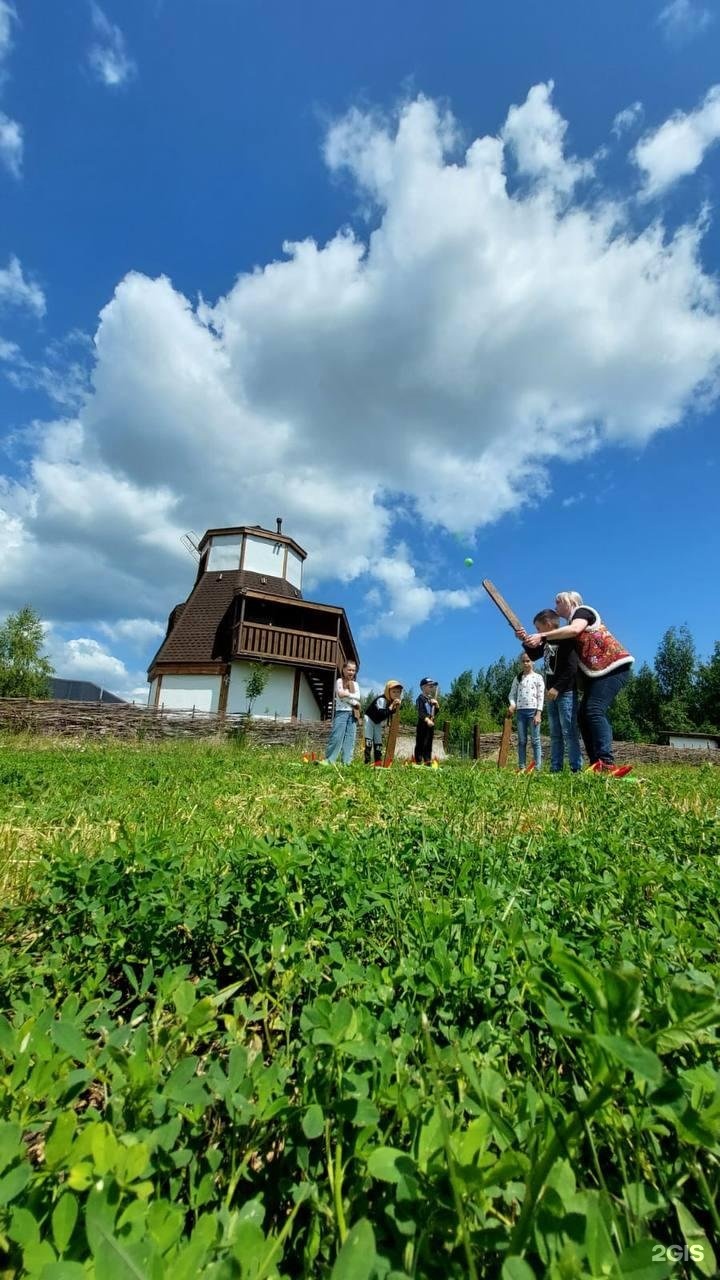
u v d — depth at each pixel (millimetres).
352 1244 531
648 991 1035
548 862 2270
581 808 3668
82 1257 580
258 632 26625
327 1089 850
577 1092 859
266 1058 1156
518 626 6648
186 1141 856
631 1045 507
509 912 1598
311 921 1572
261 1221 694
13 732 14156
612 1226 655
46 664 43750
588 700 6227
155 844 2109
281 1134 866
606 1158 865
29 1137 887
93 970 1470
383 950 1482
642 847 2594
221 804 3957
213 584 30109
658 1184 799
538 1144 645
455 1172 636
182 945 1615
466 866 1990
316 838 2297
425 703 10117
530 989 1022
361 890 1757
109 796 4145
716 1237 714
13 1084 834
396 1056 933
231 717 16750
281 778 5098
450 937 1447
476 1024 1171
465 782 4457
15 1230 589
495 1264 638
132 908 1662
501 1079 840
